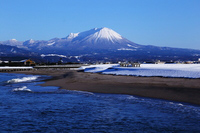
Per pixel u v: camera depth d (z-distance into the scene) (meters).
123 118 24.27
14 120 23.81
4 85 52.75
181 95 35.41
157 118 24.02
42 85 52.06
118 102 32.00
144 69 86.38
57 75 95.81
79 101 33.00
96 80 61.28
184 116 24.47
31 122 23.16
